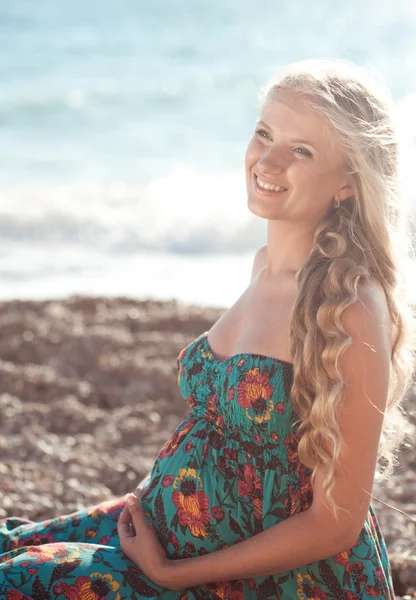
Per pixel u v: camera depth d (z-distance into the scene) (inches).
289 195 85.5
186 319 289.0
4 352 251.4
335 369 78.9
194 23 1860.2
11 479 165.0
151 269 429.1
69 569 84.4
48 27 1781.5
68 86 1131.9
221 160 760.3
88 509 100.0
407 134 88.4
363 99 84.3
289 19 1859.0
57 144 843.4
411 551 137.5
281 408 83.8
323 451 80.1
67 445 189.9
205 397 90.1
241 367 85.9
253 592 88.0
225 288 383.6
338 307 79.3
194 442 89.8
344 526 81.3
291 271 89.3
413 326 89.7
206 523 87.1
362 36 1569.9
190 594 87.0
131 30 1768.0
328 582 86.7
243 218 522.9
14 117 966.4
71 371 241.3
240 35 1681.8
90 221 534.0
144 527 88.4
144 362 241.9
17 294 371.2
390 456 98.6
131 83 1169.4
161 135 877.8
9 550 96.0
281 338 85.9
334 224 85.4
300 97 84.4
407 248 88.8
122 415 208.8
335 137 83.6
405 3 1982.0
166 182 657.6
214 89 1135.0
